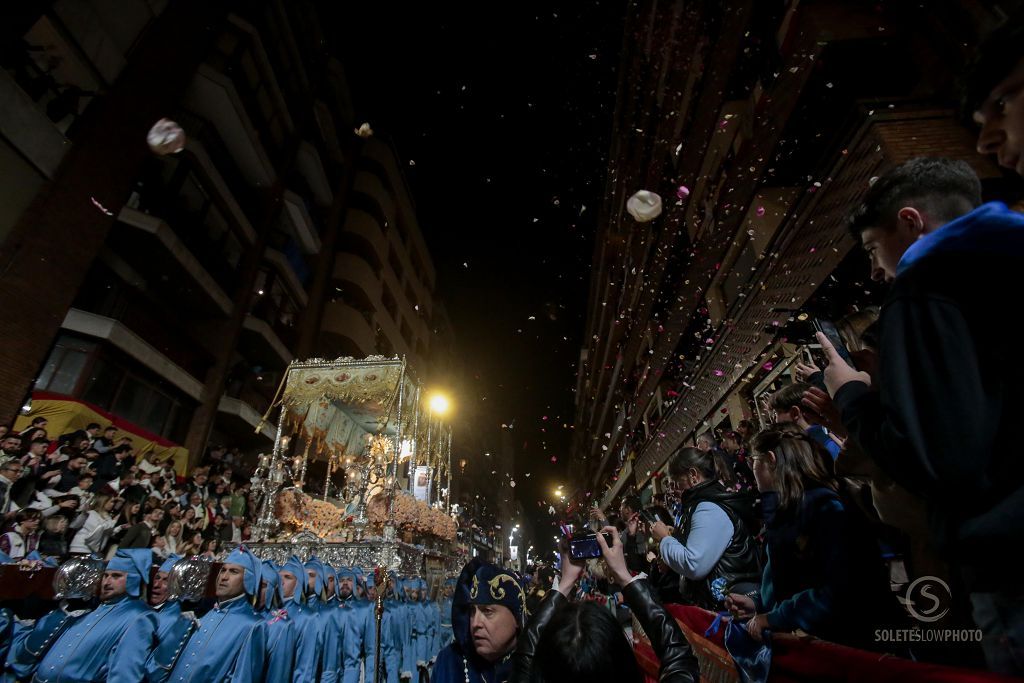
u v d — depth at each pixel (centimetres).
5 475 732
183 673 372
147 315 1669
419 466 1121
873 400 126
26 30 1138
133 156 1421
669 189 1493
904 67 606
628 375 2242
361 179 3397
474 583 240
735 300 900
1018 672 91
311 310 2712
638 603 179
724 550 271
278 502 830
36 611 383
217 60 1888
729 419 998
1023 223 103
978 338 101
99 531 799
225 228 2011
